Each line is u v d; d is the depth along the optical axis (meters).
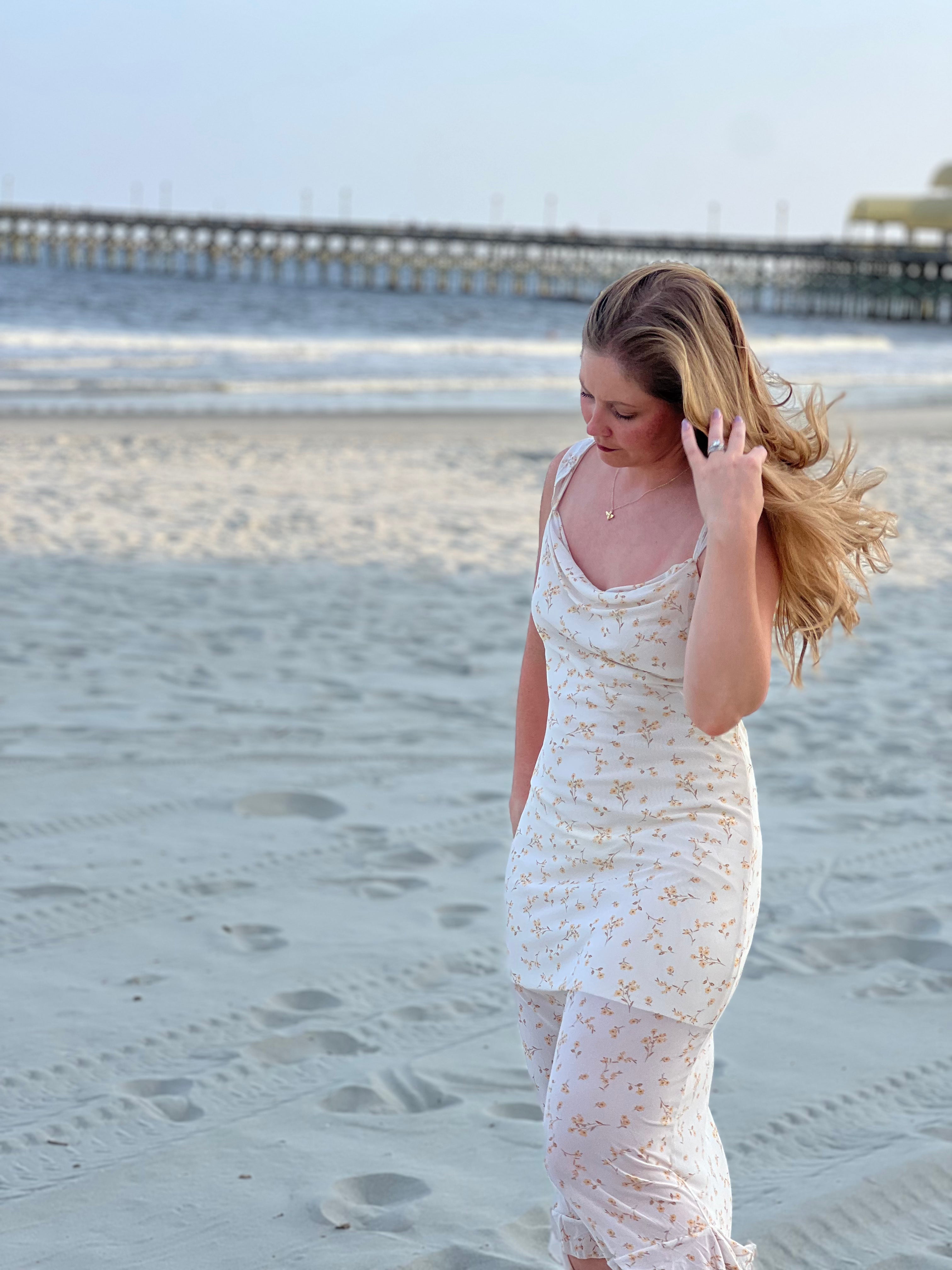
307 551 9.06
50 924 3.45
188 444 14.41
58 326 37.88
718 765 1.83
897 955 3.53
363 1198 2.39
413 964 3.32
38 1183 2.37
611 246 71.38
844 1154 2.56
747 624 1.68
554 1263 2.18
